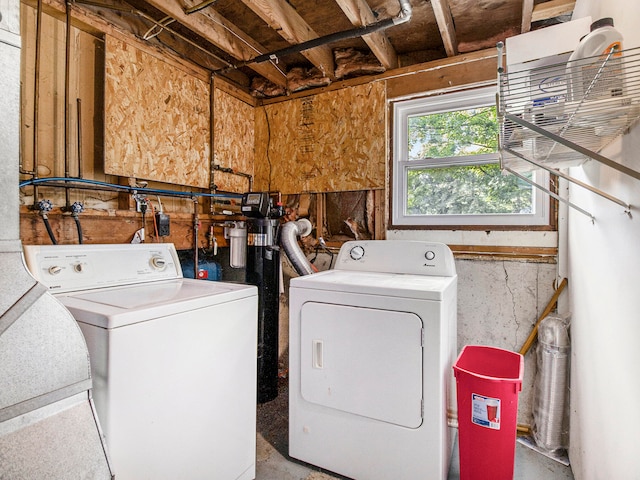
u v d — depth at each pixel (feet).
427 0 6.61
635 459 3.28
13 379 2.67
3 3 2.81
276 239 8.47
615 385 3.88
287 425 7.09
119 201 7.06
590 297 4.98
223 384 4.93
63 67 6.16
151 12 7.15
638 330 3.31
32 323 2.84
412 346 5.04
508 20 7.19
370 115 8.60
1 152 2.76
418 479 5.03
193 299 4.52
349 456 5.49
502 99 3.57
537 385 6.56
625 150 3.66
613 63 3.03
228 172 9.20
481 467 4.92
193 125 8.22
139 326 3.87
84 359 3.21
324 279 6.06
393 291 5.17
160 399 4.08
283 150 9.79
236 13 7.30
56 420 2.92
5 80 2.80
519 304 7.05
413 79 8.13
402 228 8.21
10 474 2.54
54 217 5.84
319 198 9.31
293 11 7.03
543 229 6.88
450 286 5.78
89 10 6.22
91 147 6.57
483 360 6.14
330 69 8.73
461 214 7.80
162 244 6.53
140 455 3.86
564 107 3.32
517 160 5.13
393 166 8.38
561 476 5.65
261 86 10.01
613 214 4.06
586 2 5.16
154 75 7.32
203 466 4.61
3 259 2.74
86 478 2.99
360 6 6.44
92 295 4.78
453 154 7.97
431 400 4.95
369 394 5.31
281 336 9.67
